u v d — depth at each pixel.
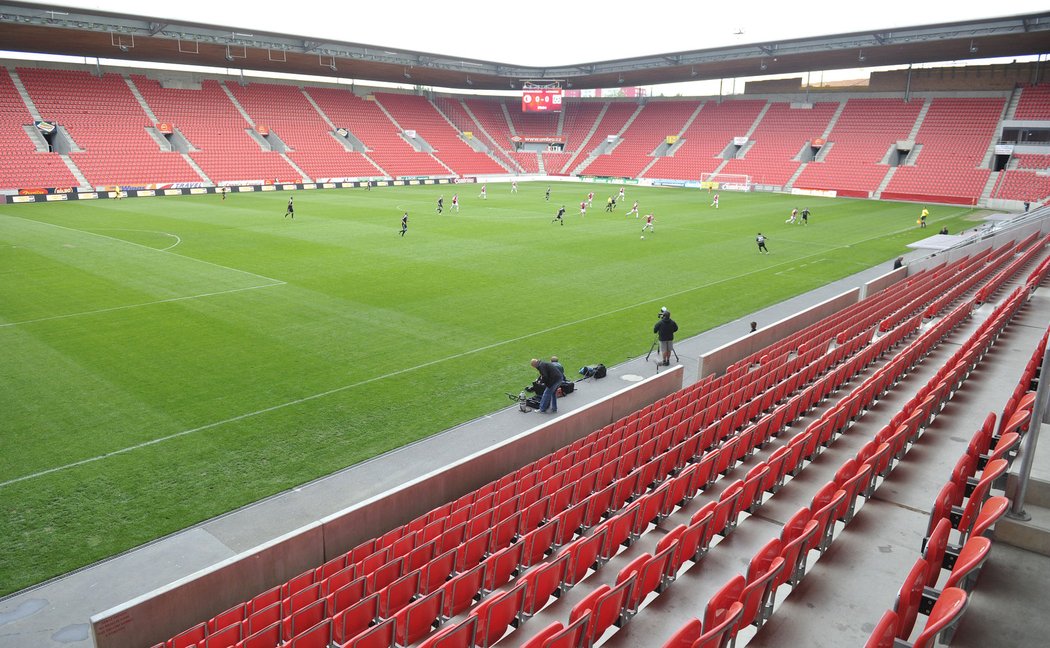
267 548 8.96
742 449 11.16
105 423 15.17
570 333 22.55
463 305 25.67
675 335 22.69
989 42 64.75
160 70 79.00
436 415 15.97
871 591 6.79
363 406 16.38
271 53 72.00
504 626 6.81
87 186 61.22
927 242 41.62
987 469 7.06
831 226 50.09
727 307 26.33
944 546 5.94
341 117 90.25
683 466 11.66
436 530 9.50
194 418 15.50
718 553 8.06
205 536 11.16
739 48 78.38
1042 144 69.25
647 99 108.81
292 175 75.81
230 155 73.94
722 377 16.42
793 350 19.16
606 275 31.50
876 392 13.20
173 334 21.44
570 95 126.69
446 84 103.50
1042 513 6.88
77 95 70.25
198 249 35.69
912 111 82.31
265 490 12.58
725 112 98.69
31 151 61.59
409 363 19.38
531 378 18.45
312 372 18.48
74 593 9.77
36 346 20.09
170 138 73.56
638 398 15.92
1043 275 23.77
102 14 57.12
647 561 6.64
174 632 8.16
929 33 64.19
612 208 58.25
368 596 7.44
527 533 9.13
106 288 26.97
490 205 61.34
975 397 12.41
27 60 70.06
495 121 109.75
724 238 43.53
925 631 4.30
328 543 9.73
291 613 7.77
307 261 33.12
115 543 10.94
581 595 7.62
